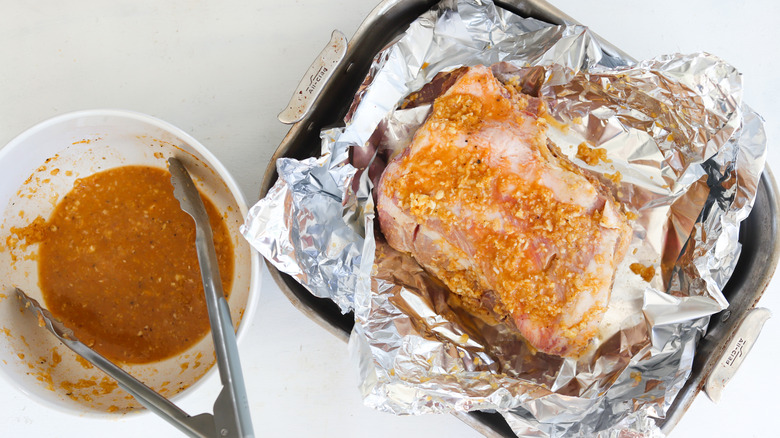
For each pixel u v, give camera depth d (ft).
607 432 2.25
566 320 2.15
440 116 2.26
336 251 2.34
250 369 2.61
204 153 2.27
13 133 2.61
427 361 2.31
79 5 2.63
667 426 2.30
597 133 2.38
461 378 2.30
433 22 2.31
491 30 2.34
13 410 2.59
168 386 2.38
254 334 2.61
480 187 2.17
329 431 2.61
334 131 2.26
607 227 2.15
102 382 2.38
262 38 2.63
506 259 2.15
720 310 2.23
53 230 2.41
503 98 2.26
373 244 2.26
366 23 2.30
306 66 2.63
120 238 2.41
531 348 2.37
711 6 2.61
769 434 2.58
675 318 2.24
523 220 2.16
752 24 2.60
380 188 2.27
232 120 2.62
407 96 2.37
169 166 2.34
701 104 2.26
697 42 2.61
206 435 2.07
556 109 2.38
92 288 2.41
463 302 2.40
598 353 2.34
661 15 2.61
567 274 2.14
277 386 2.61
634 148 2.36
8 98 2.62
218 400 2.08
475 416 2.35
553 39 2.28
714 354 2.32
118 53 2.63
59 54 2.63
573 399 2.27
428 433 2.60
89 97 2.62
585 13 2.62
